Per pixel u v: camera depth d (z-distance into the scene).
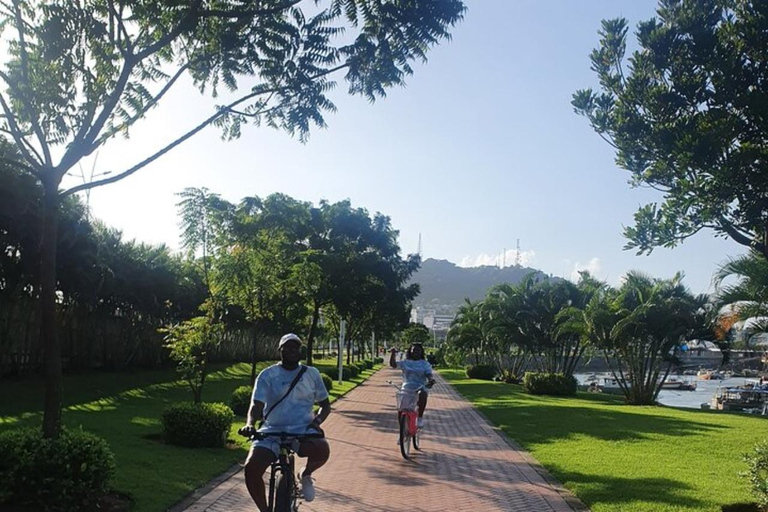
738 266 10.02
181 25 7.90
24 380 22.78
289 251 19.23
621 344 28.28
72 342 28.17
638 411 22.25
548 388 31.81
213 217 15.88
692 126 6.43
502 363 48.47
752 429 16.50
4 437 6.98
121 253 30.44
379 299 33.12
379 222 31.84
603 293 30.62
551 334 36.56
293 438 5.81
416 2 8.04
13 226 18.64
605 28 7.16
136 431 13.55
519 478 9.86
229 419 12.10
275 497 5.58
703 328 27.08
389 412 20.22
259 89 8.83
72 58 7.96
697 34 6.38
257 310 17.48
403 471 10.38
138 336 33.78
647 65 6.79
